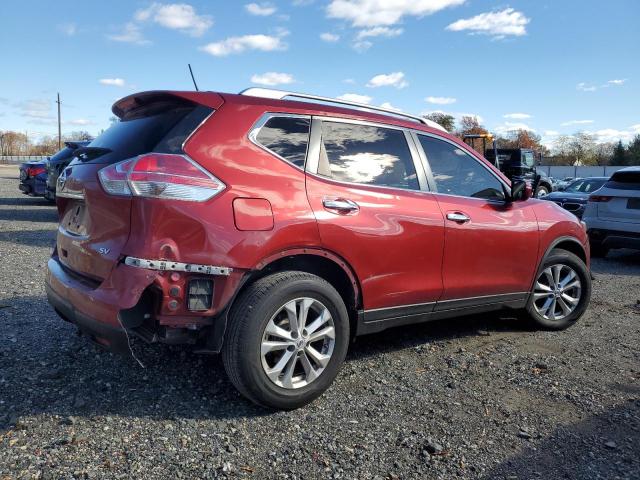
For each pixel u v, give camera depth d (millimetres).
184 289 2953
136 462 2654
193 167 3008
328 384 3406
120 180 2977
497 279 4504
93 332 3012
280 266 3414
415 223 3848
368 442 2945
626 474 2723
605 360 4352
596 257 10516
